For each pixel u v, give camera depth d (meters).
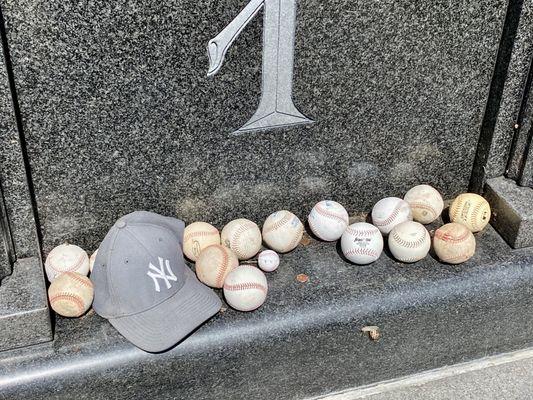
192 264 1.46
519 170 1.53
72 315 1.31
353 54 1.40
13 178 1.27
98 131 1.34
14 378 1.26
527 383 1.46
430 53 1.44
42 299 1.28
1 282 1.32
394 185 1.58
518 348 1.54
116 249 1.30
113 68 1.29
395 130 1.51
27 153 1.32
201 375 1.34
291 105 1.42
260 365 1.37
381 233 1.49
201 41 1.31
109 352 1.29
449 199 1.64
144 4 1.25
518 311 1.47
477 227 1.49
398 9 1.37
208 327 1.33
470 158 1.59
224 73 1.35
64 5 1.21
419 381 1.48
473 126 1.55
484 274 1.43
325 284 1.41
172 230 1.39
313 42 1.37
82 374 1.28
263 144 1.45
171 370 1.31
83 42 1.25
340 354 1.41
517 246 1.48
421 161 1.57
